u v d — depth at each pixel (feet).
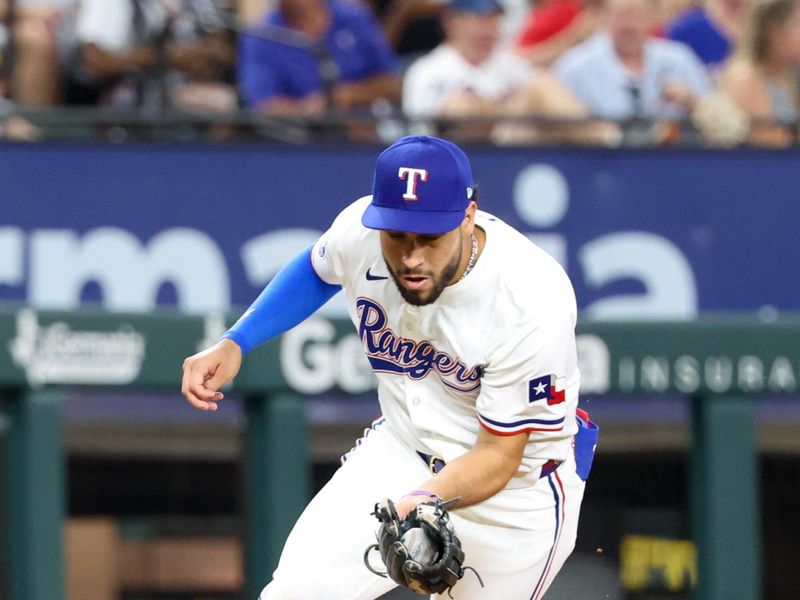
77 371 65.57
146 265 81.00
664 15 89.51
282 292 44.55
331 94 83.82
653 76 87.30
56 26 83.15
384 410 44.80
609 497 83.51
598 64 86.22
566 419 42.01
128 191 80.84
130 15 83.61
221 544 82.33
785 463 84.99
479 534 43.29
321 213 82.17
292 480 66.59
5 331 64.49
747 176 84.89
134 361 65.92
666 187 84.28
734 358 68.80
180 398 80.12
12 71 81.66
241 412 73.77
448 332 40.70
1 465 69.97
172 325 66.33
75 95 83.56
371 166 82.48
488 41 85.20
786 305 84.94
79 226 80.48
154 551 82.02
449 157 38.34
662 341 68.54
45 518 64.95
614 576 82.64
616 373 68.13
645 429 80.53
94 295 80.64
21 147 79.87
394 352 42.57
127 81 83.66
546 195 83.35
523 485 42.75
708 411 68.85
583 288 83.76
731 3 90.79
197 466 81.71
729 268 84.84
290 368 66.54
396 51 87.71
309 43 84.38
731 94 87.61
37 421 64.90
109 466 80.79
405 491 43.73
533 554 43.88
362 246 42.04
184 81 84.12
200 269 81.35
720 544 68.49
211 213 81.41
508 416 40.37
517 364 40.14
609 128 86.58
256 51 83.92
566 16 86.53
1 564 69.26
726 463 68.74
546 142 84.23
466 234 39.58
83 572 80.69
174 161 81.15
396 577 37.58
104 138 82.43
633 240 84.07
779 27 87.76
